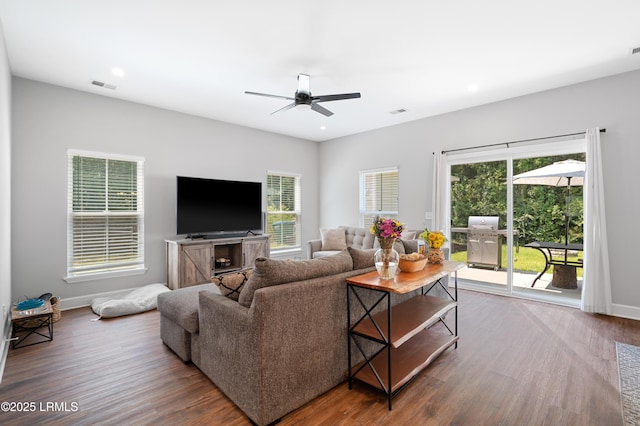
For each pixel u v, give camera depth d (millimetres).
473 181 4742
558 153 3957
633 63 3277
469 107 4660
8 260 3035
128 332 3096
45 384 2168
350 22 2539
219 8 2348
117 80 3641
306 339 1910
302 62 3225
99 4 2285
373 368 2033
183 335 2445
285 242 6398
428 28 2627
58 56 3074
